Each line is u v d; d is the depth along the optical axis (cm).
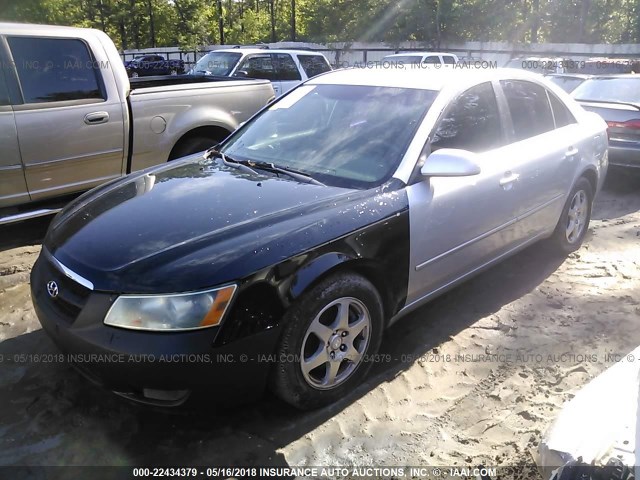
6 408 291
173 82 737
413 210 313
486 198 362
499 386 314
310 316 268
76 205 340
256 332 250
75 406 293
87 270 260
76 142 499
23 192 482
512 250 414
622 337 365
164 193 321
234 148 396
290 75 1055
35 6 2806
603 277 457
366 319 298
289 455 263
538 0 3422
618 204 690
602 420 213
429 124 341
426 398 304
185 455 262
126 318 243
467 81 378
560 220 470
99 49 517
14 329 369
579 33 3447
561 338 364
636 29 3341
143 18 5134
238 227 273
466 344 356
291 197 302
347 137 356
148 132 545
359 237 286
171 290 241
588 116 500
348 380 297
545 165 417
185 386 243
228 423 282
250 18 5375
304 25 4584
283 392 271
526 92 430
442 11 3378
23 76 471
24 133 467
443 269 345
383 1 3644
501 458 261
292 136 379
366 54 3450
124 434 274
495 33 3416
